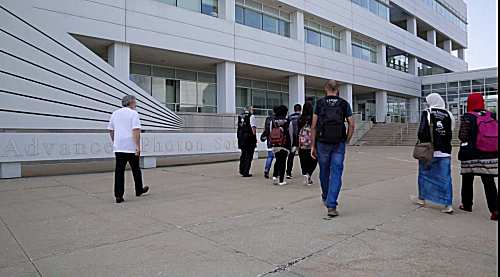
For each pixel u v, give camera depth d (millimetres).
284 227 4691
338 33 31953
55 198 6711
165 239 4234
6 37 10320
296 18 27328
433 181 5637
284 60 25953
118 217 5254
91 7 17250
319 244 4027
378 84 34969
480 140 5078
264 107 29359
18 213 5516
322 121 5328
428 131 5516
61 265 3469
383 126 34125
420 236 4297
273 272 3299
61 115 11680
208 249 3889
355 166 12586
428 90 40812
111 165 12883
